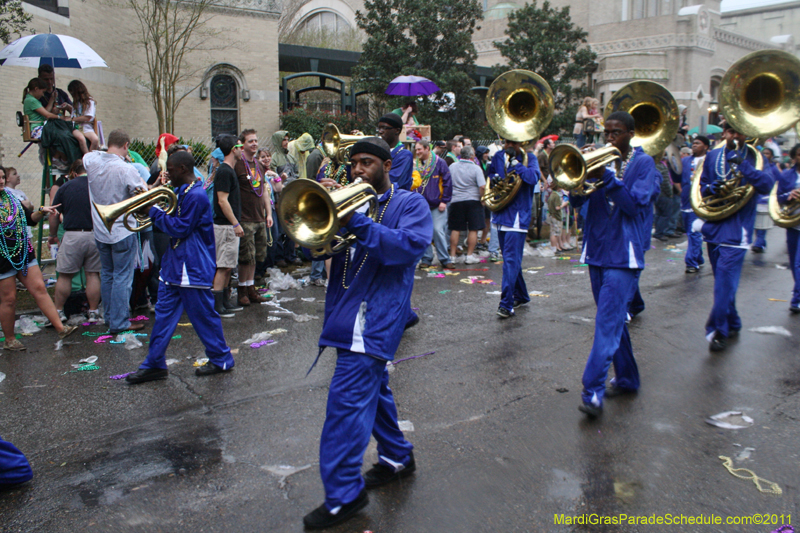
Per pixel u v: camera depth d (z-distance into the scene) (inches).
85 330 241.9
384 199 118.2
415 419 158.6
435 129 748.0
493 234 392.5
